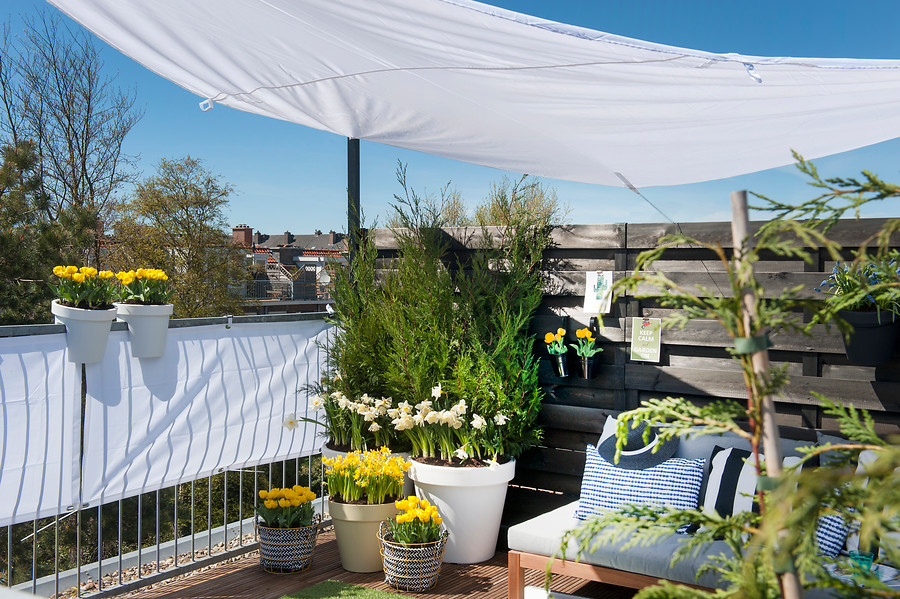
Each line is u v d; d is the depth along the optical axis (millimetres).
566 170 5160
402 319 5227
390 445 5387
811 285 4246
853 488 912
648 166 4852
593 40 2715
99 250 19188
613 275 4977
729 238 4582
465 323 5277
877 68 2965
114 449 4363
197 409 4852
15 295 13344
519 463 5348
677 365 4812
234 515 12492
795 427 4332
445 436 4988
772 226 1071
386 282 5465
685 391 4730
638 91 3418
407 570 4359
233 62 3871
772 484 1014
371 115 4641
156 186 21219
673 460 4129
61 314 4039
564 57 2992
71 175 18859
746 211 1093
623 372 4938
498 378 4918
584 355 4961
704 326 4680
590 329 5020
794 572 969
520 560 4074
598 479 4234
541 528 4094
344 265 5738
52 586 4402
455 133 4699
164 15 3359
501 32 2768
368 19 2887
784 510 817
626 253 4941
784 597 979
